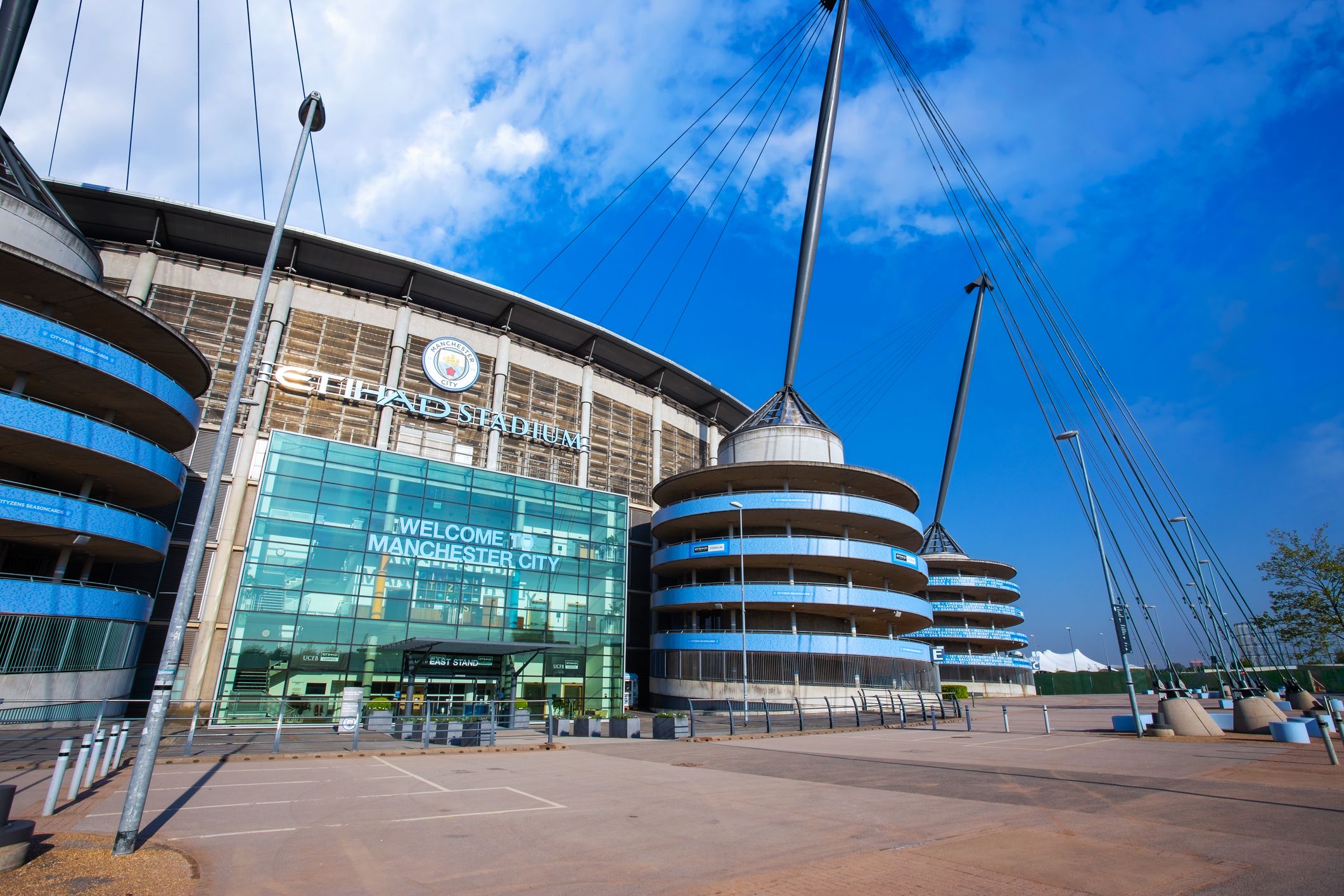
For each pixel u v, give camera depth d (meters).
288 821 11.77
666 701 49.81
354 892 7.96
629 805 13.34
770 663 46.66
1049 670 184.25
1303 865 8.81
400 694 34.16
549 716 26.30
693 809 12.98
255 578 35.41
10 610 26.17
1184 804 13.09
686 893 7.86
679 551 51.38
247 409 41.00
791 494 48.91
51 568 33.09
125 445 29.80
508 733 30.59
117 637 30.69
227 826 11.34
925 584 57.25
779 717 40.91
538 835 10.80
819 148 63.97
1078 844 10.01
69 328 27.48
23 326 26.20
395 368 46.66
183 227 43.25
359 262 47.19
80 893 7.74
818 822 11.65
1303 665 45.56
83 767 13.91
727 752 23.75
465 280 49.72
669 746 25.95
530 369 53.66
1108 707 60.44
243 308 43.56
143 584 36.41
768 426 55.69
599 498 49.06
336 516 38.53
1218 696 80.19
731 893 7.89
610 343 58.16
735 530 53.16
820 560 48.78
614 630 47.12
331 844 10.18
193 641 36.22
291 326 44.47
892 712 42.25
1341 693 69.88
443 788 15.44
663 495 56.06
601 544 48.28
